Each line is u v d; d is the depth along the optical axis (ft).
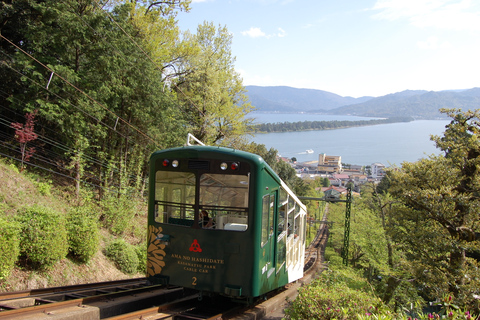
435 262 38.22
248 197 24.36
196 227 24.94
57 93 53.83
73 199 56.85
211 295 27.81
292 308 24.17
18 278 30.91
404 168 45.01
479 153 41.45
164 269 25.67
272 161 187.11
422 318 17.37
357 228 80.38
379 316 17.08
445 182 41.45
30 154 59.06
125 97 61.52
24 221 32.65
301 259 45.75
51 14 52.03
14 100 55.26
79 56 58.75
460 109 43.47
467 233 39.58
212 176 24.85
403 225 45.27
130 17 87.51
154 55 90.02
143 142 68.95
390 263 59.00
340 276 35.88
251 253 24.27
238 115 115.34
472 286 31.89
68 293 27.84
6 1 64.54
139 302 27.37
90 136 59.36
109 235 55.47
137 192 68.54
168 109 71.10
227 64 128.67
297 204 40.63
